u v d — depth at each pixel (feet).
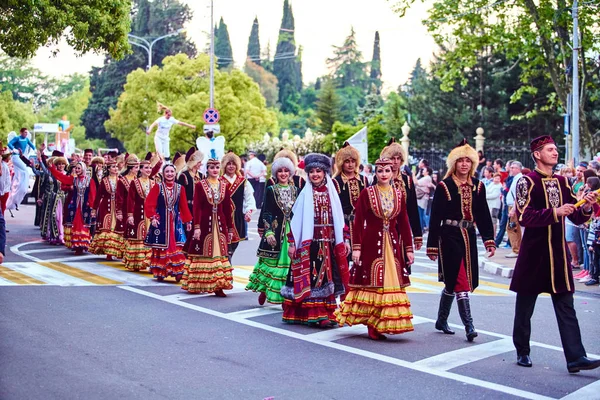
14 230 63.87
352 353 24.91
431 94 148.15
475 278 27.50
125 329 27.48
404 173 29.48
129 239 41.83
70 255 48.39
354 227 26.94
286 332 27.76
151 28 270.46
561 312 23.13
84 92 301.02
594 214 40.96
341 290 29.01
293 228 28.53
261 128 159.22
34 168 66.54
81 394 19.85
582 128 88.79
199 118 147.95
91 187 48.08
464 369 23.21
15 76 309.01
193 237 34.88
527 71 97.30
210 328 28.09
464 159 27.48
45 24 60.70
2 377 21.02
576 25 77.97
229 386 21.02
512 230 51.60
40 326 27.45
